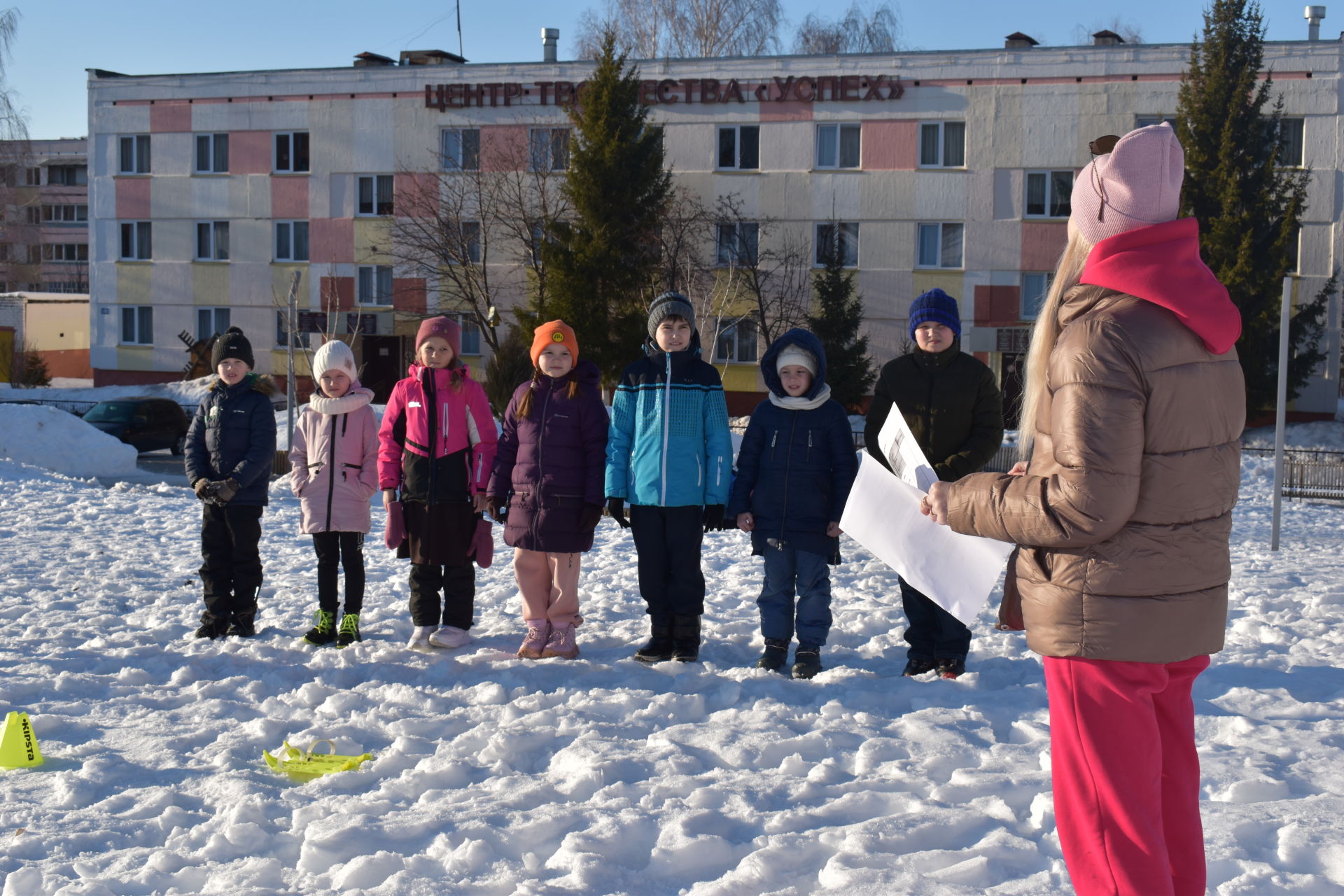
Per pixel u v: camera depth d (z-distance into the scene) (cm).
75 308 5309
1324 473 2011
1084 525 228
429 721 447
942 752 403
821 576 552
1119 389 227
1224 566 238
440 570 603
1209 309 230
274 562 908
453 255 3372
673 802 352
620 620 687
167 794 359
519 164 3447
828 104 3297
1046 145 3186
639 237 2989
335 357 612
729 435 563
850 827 327
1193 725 254
